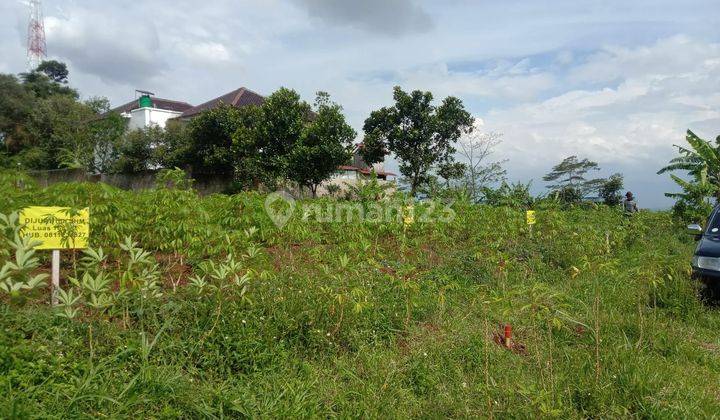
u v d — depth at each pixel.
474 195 15.06
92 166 27.50
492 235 9.48
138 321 3.82
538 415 3.32
